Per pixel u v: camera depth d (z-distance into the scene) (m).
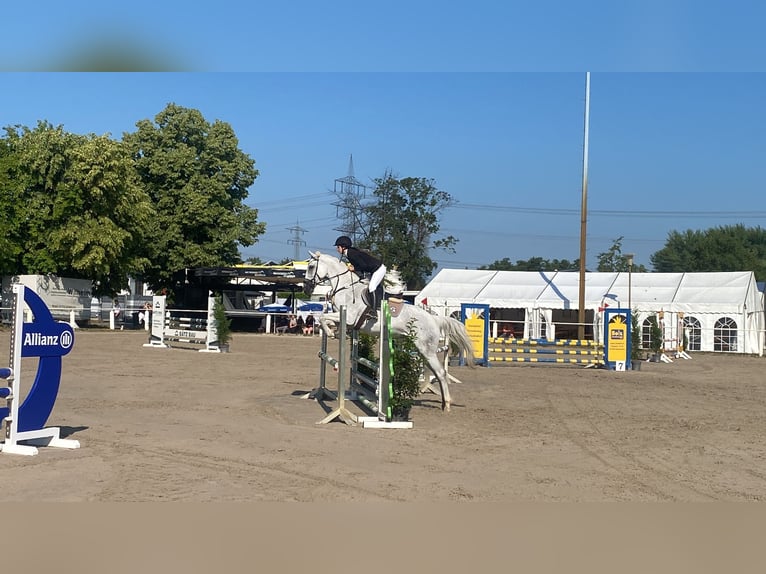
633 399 15.07
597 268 74.62
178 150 45.47
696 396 16.03
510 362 25.95
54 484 6.67
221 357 23.22
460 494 6.66
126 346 26.41
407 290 59.69
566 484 7.20
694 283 39.69
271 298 56.62
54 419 10.31
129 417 10.67
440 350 13.63
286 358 23.72
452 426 10.76
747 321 37.88
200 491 6.53
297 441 9.13
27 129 40.28
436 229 60.84
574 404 13.92
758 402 15.13
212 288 47.69
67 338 8.64
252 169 49.09
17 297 8.07
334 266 11.69
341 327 10.78
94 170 37.38
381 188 60.50
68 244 38.00
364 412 11.78
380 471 7.55
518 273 43.47
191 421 10.47
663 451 9.19
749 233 95.06
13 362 8.04
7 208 37.22
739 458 8.84
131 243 40.62
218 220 46.12
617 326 23.75
